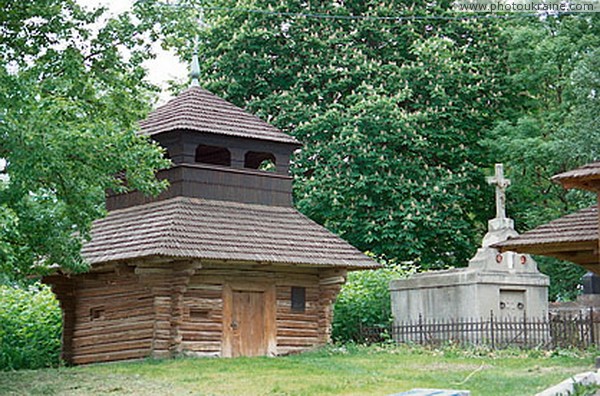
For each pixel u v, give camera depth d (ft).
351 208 122.83
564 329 83.92
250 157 98.37
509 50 133.28
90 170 65.62
